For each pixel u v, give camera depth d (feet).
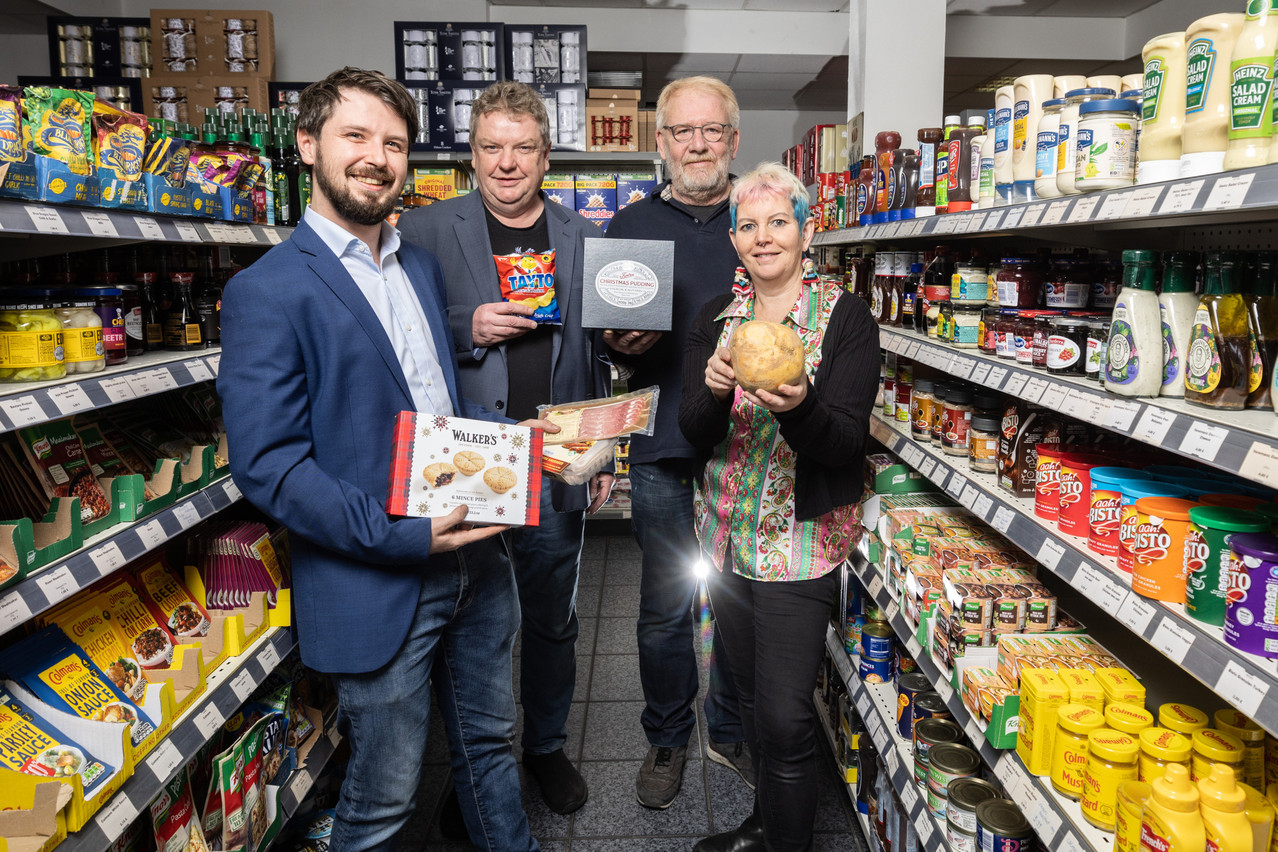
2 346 4.63
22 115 4.51
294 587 5.31
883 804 7.13
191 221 6.17
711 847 7.36
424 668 5.55
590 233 7.97
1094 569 4.30
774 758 6.05
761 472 6.13
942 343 6.91
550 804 8.19
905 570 6.77
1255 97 3.28
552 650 8.06
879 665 7.89
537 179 7.40
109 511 5.24
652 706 8.39
